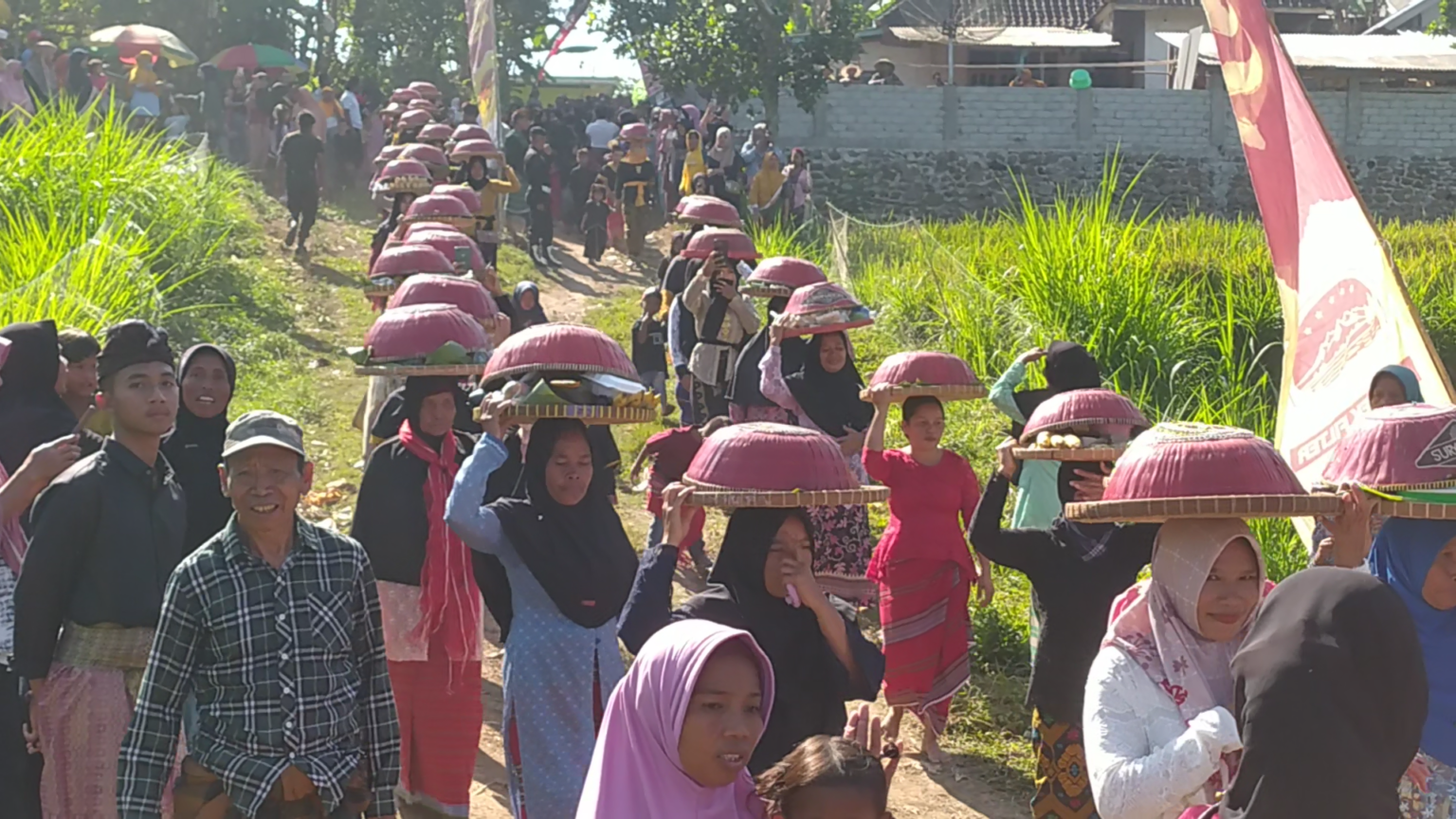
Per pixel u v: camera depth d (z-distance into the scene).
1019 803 6.98
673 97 33.06
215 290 16.62
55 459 4.76
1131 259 15.47
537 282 21.73
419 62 40.25
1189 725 3.74
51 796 4.75
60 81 24.92
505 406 5.07
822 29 32.31
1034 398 7.26
